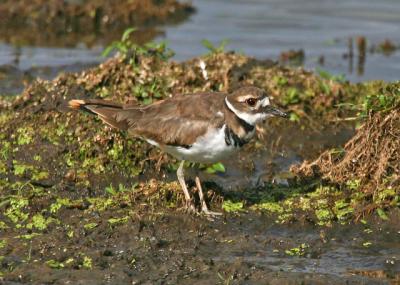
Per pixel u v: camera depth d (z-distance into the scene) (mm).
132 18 27578
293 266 11922
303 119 17781
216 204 13891
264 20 27641
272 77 18453
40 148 15492
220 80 17844
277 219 13359
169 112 13422
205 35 25828
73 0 28688
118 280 11336
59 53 24047
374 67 22859
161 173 15234
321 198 13953
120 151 15297
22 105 16734
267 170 15656
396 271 11797
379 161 14000
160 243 12367
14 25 27156
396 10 28500
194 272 11562
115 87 16828
